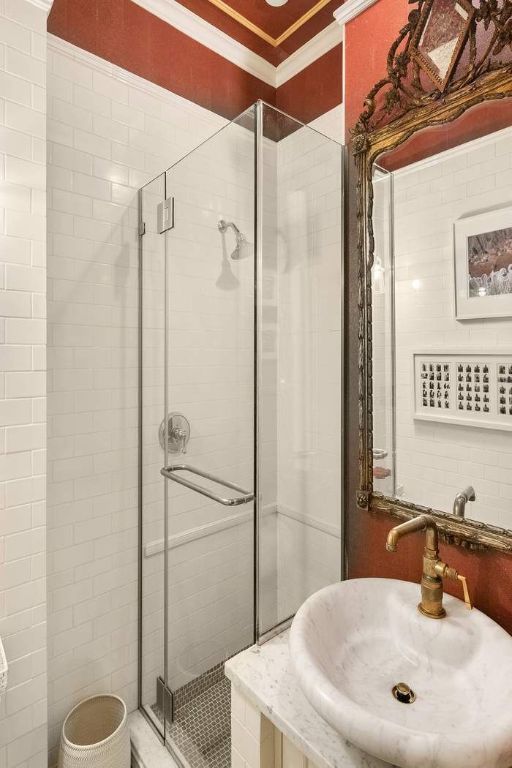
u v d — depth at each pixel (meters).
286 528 1.46
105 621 1.56
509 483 0.96
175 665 1.61
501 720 0.66
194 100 1.72
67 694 1.48
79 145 1.44
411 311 1.14
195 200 1.51
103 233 1.50
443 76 1.04
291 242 1.46
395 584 1.08
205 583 1.56
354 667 0.93
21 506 1.23
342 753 0.78
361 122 1.23
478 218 1.00
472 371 1.02
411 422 1.15
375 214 1.22
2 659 1.08
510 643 0.85
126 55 1.54
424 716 0.81
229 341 1.48
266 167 1.39
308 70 1.83
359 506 1.26
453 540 1.03
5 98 1.18
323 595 1.00
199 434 1.55
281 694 0.92
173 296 1.59
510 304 0.95
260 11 1.69
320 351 1.43
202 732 1.49
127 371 1.58
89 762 1.28
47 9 1.24
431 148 1.08
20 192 1.21
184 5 1.64
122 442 1.58
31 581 1.24
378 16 1.23
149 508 1.64
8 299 1.19
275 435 1.45
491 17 0.94
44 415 1.26
